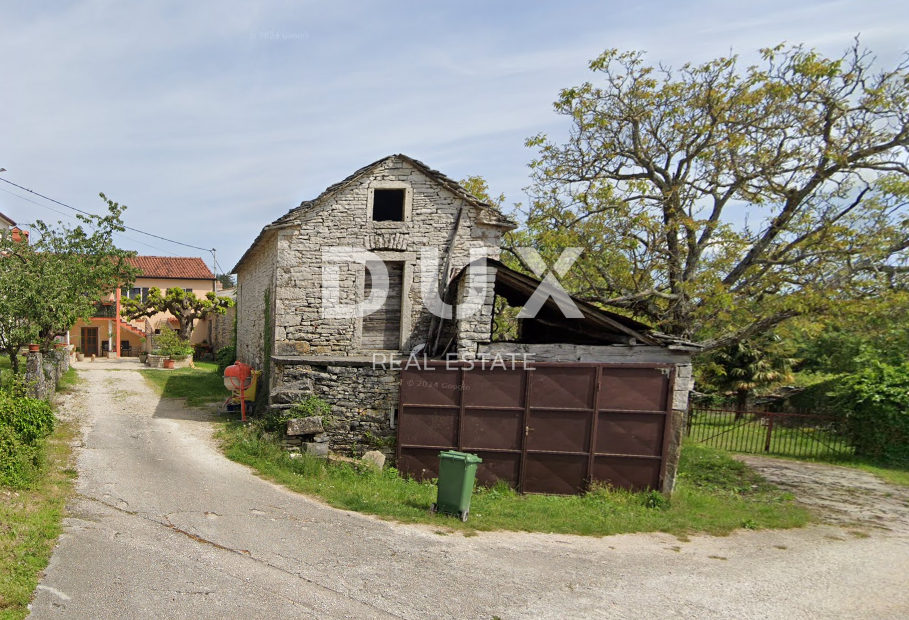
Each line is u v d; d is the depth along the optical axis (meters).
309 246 11.84
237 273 19.92
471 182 18.70
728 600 5.53
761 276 14.19
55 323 13.83
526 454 9.92
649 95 14.98
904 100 13.03
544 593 5.34
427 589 5.18
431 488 9.37
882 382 14.88
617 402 9.86
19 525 5.53
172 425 11.72
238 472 8.62
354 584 5.14
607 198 15.90
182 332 30.89
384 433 10.43
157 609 4.34
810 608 5.48
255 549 5.73
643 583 5.80
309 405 10.12
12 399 7.83
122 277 17.72
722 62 14.19
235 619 4.30
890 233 13.06
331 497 7.83
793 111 13.77
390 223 12.04
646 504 9.23
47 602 4.29
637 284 15.30
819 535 8.14
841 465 14.00
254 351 15.48
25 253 14.39
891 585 6.23
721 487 11.12
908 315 14.95
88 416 12.08
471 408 10.01
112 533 5.77
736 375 21.77
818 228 13.97
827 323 13.84
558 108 16.06
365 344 12.10
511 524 7.55
